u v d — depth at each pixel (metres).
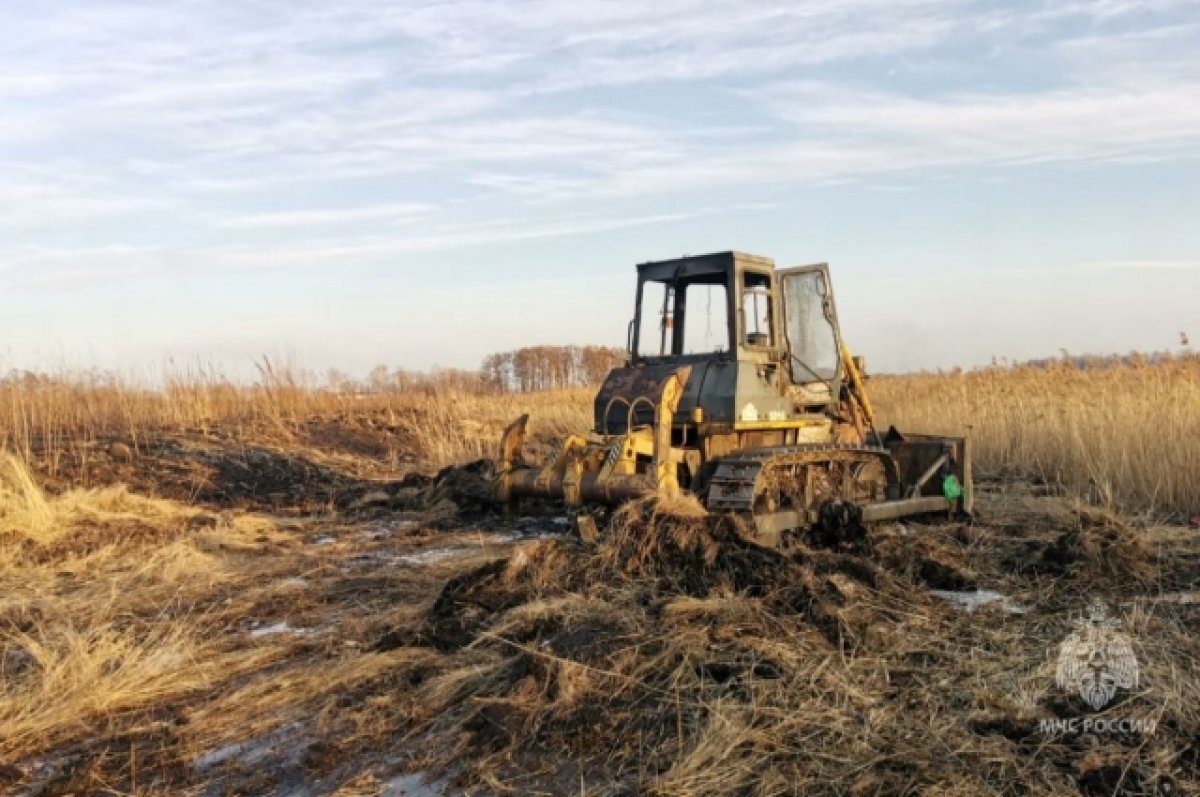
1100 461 10.84
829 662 4.98
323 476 13.50
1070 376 17.34
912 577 6.89
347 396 19.88
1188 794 3.66
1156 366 17.05
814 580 6.16
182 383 16.66
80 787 4.15
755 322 9.02
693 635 5.25
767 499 7.73
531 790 3.96
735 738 4.12
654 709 4.54
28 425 13.95
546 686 4.82
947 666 5.02
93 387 15.68
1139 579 6.83
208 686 5.37
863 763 3.94
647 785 3.88
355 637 6.06
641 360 9.49
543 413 20.03
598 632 5.39
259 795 4.08
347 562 8.37
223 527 9.80
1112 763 3.87
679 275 9.13
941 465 9.24
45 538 8.81
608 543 6.71
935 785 3.74
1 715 4.85
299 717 4.87
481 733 4.51
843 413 10.15
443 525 10.08
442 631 5.84
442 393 22.05
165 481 11.97
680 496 7.61
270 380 18.00
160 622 6.54
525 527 9.70
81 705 4.97
